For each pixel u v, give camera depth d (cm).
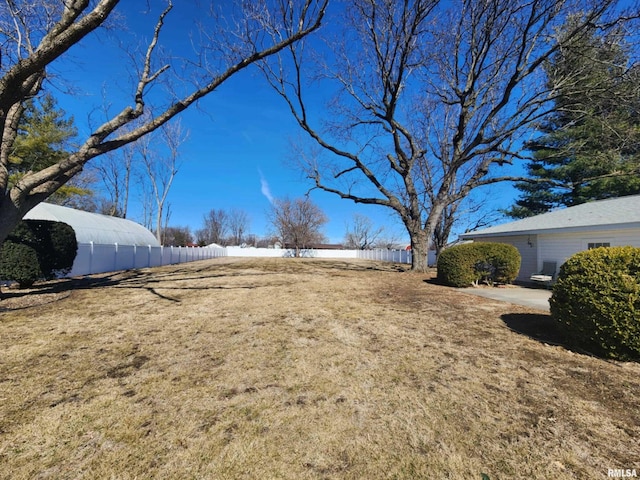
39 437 215
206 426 231
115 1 494
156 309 621
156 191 3228
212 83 698
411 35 1071
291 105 1256
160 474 183
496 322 523
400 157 1452
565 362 349
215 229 6512
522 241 1202
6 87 522
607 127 1010
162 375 317
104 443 210
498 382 302
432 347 401
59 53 504
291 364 347
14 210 607
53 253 834
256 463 193
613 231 890
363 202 1503
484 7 1040
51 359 357
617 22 792
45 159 1730
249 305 666
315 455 200
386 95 1277
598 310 357
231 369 333
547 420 238
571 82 1027
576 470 187
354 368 336
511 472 186
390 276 1302
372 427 230
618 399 268
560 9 887
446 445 210
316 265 2203
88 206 3266
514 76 993
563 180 1877
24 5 653
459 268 952
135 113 705
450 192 1831
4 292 761
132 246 1698
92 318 543
